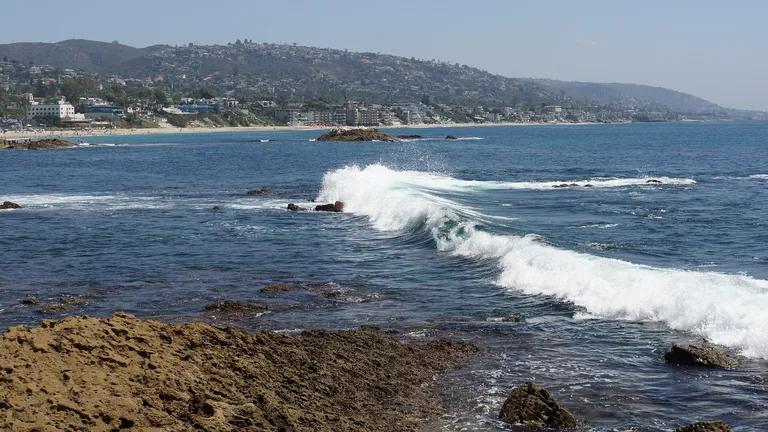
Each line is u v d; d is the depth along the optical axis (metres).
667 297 19.06
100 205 50.19
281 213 44.31
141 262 28.97
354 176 53.31
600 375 15.23
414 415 13.41
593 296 20.62
